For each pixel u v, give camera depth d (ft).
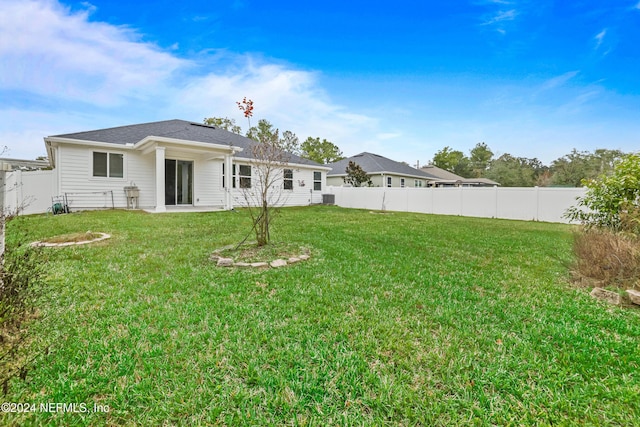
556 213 41.86
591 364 7.29
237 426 5.42
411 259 17.16
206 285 12.17
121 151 39.06
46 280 11.79
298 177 59.93
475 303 10.97
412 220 38.27
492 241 23.59
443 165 156.04
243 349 7.72
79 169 36.22
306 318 9.52
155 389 6.25
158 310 9.82
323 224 30.89
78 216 29.78
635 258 12.41
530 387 6.49
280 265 15.23
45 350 7.14
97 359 7.17
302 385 6.45
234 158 47.55
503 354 7.71
